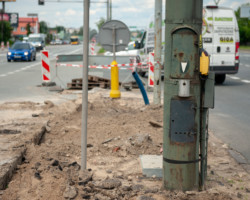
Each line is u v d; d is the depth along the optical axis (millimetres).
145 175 6762
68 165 6770
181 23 5336
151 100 15609
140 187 6078
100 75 21641
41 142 8805
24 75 27484
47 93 17953
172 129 5527
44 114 11492
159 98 13492
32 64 40469
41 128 9297
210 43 22609
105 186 5910
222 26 22609
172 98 5473
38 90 19109
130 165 7383
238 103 15977
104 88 19703
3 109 12742
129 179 6523
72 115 11492
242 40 112875
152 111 12219
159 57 13273
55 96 16875
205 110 5660
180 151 5539
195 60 5387
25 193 5598
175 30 5344
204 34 22594
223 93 19125
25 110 12562
